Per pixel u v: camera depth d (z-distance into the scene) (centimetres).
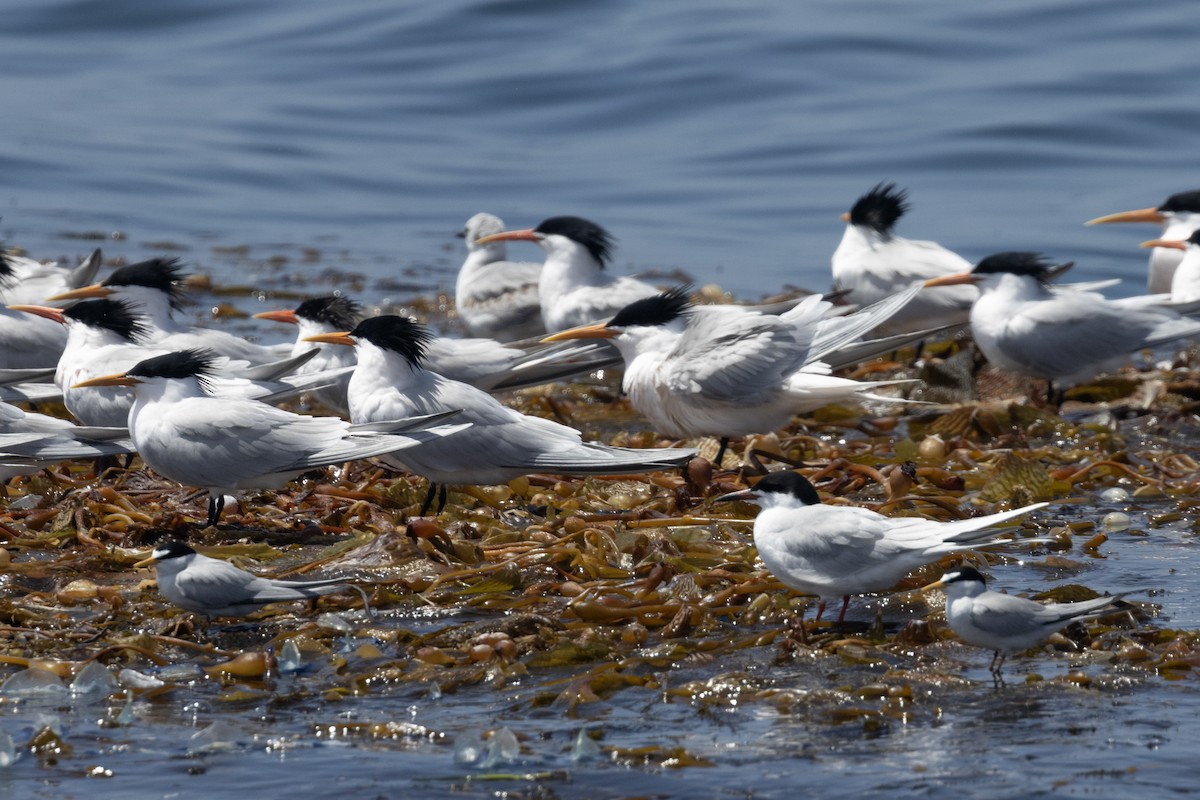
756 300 2136
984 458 1398
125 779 759
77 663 888
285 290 2216
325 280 2281
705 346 1321
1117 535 1184
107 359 1311
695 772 759
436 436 1141
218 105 3209
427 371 1252
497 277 1945
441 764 773
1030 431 1523
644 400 1373
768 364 1303
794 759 773
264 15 3700
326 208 2745
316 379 1304
